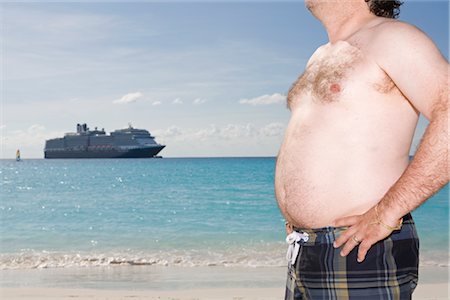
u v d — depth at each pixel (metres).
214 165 55.72
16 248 13.30
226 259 11.18
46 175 43.22
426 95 1.88
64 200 25.38
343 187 2.03
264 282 8.50
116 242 14.12
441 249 12.64
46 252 12.62
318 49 2.43
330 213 2.04
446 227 16.39
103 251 12.73
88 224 17.84
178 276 9.18
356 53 2.08
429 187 1.83
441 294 7.43
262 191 27.64
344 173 2.04
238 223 17.38
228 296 7.41
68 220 19.03
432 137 1.81
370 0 2.21
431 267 10.05
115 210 21.69
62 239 14.83
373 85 2.03
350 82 2.05
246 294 7.54
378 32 2.05
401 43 1.95
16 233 15.98
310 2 2.33
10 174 45.56
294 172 2.15
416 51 1.92
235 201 23.83
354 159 2.03
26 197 26.64
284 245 13.12
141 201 24.56
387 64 1.98
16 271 9.94
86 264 10.75
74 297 7.40
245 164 57.34
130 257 11.70
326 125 2.09
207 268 10.04
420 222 17.38
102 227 17.08
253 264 10.45
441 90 1.83
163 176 38.91
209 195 26.41
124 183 33.56
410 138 2.09
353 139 2.04
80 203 24.22
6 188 31.11
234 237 14.55
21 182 35.56
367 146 2.03
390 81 2.02
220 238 14.45
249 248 12.73
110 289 8.09
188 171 44.62
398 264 1.97
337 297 2.00
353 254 1.98
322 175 2.07
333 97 2.08
